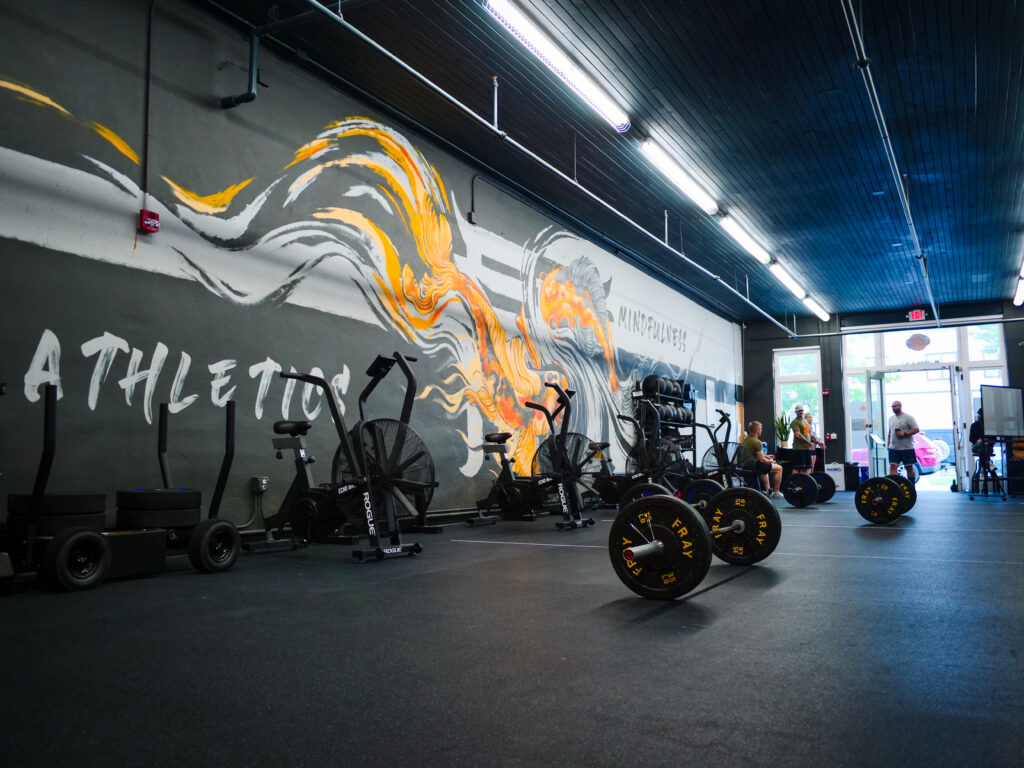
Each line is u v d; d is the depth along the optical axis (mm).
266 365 5949
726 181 9172
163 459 4566
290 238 6277
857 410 16328
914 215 10359
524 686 1965
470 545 5551
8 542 3852
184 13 5613
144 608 3131
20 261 4473
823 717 1698
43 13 4734
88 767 1460
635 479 8781
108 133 5023
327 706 1818
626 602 3174
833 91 7062
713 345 15641
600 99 6965
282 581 3861
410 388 5223
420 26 6078
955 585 3510
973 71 6711
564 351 10227
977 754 1475
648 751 1505
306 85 6594
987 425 11305
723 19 5973
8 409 4344
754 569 4051
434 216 7953
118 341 4945
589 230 10992
